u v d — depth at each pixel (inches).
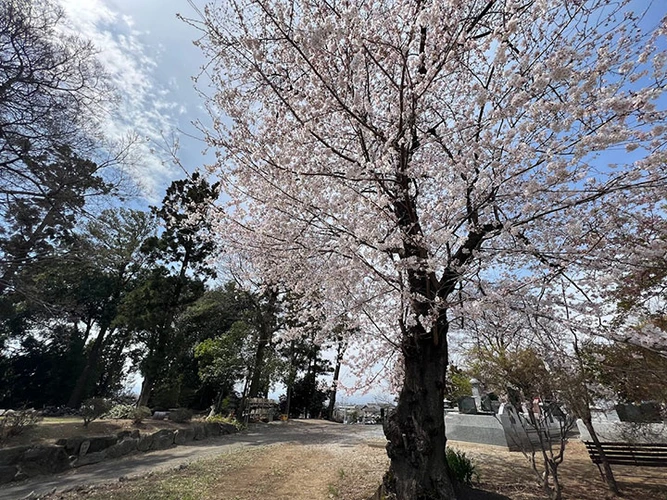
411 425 197.5
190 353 756.6
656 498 217.5
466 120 186.9
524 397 234.5
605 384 257.6
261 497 225.5
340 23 167.3
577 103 146.2
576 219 188.7
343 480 262.2
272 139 212.5
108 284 854.5
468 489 212.4
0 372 749.3
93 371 832.3
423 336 210.8
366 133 211.9
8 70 373.4
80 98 412.2
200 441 457.4
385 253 205.5
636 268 175.0
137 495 227.6
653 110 135.0
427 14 153.6
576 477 263.4
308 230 216.8
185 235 603.8
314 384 910.4
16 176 390.0
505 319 209.9
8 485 260.2
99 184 439.8
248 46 165.9
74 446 324.5
